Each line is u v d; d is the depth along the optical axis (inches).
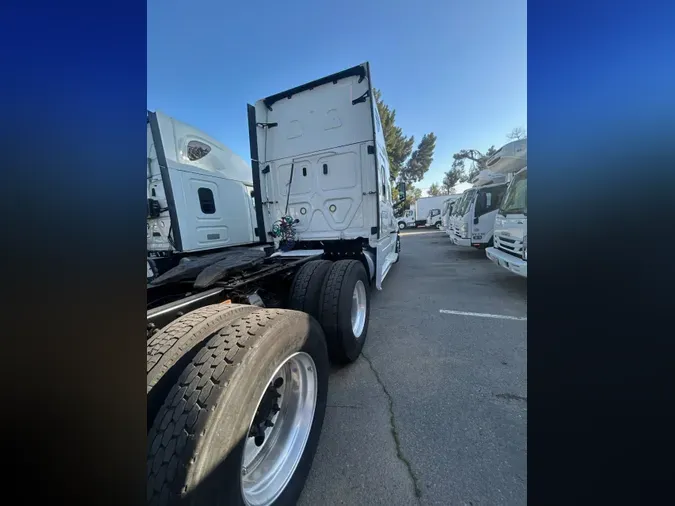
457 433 69.8
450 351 112.5
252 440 52.4
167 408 40.1
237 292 78.5
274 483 52.0
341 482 58.3
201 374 42.4
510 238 201.6
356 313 115.4
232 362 43.3
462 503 52.9
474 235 334.3
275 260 114.3
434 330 134.1
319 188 149.4
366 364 104.6
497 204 321.1
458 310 162.6
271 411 54.5
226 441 38.7
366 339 126.8
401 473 59.7
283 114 152.9
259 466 52.6
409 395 85.2
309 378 62.7
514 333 128.9
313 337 62.2
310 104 146.3
